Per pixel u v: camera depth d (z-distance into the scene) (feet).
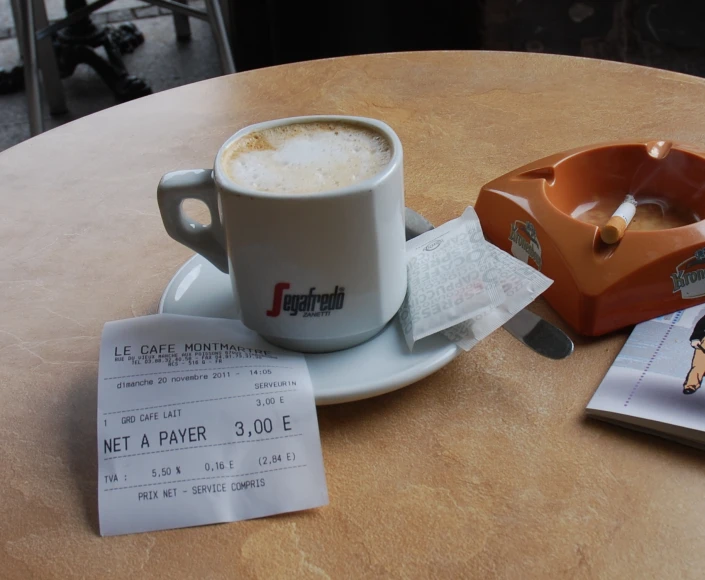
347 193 1.36
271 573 1.22
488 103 2.70
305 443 1.39
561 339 1.60
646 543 1.22
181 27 8.74
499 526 1.27
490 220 1.97
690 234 1.61
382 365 1.53
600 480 1.33
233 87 2.99
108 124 2.81
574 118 2.54
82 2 7.50
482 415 1.49
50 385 1.64
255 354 1.53
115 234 2.17
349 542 1.26
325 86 2.92
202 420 1.40
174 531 1.31
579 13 5.06
